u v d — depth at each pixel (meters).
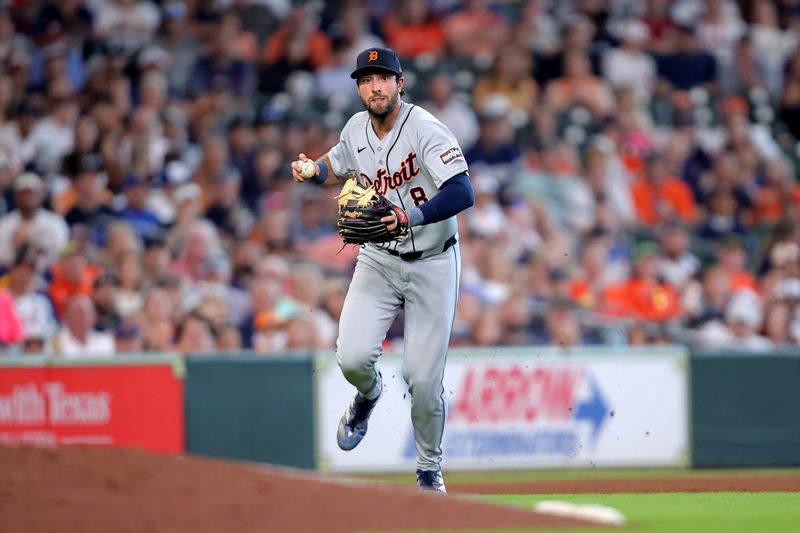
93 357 30.58
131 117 42.84
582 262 39.84
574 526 14.47
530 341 35.94
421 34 48.97
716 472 31.61
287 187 40.91
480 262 38.00
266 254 38.00
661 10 50.78
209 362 31.14
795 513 17.08
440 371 19.23
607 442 32.41
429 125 18.52
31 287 34.84
